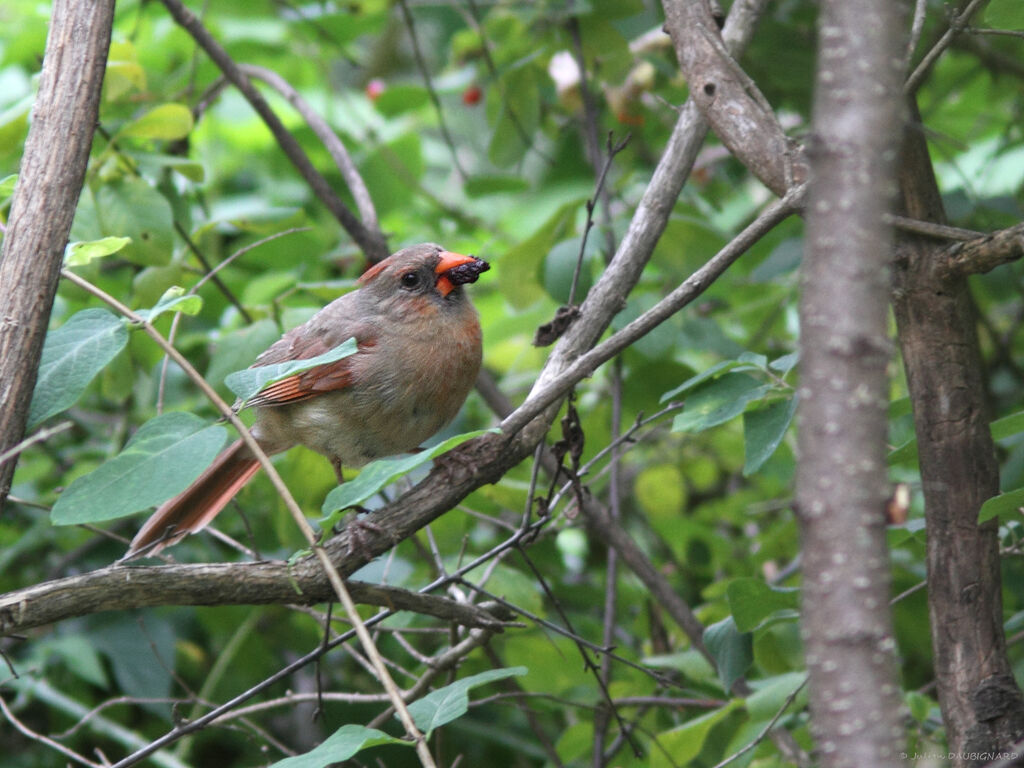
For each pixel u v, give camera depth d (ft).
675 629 33.30
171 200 33.99
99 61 21.08
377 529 20.70
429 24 53.31
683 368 33.63
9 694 35.40
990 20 21.31
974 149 44.21
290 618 37.45
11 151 30.37
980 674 19.74
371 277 28.78
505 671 19.52
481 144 55.16
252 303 36.81
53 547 37.96
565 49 35.24
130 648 34.17
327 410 28.07
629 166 38.19
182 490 17.47
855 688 10.50
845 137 10.88
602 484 40.01
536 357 42.83
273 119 33.19
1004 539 24.58
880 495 10.71
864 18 11.03
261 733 25.81
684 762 26.40
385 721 25.99
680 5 22.79
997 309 43.62
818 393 10.82
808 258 11.11
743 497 40.14
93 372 19.52
